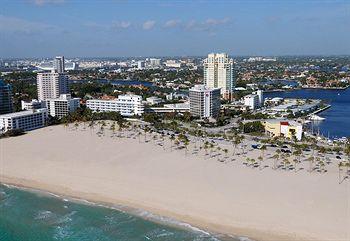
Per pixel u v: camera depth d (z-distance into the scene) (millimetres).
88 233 159375
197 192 191750
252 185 197875
